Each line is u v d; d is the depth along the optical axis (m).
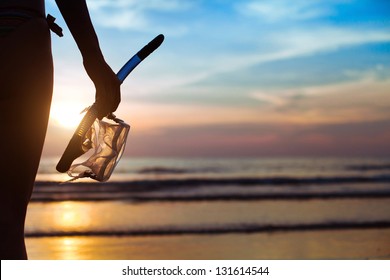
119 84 1.84
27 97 1.75
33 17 1.78
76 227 12.66
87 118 1.79
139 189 23.77
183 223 13.64
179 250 9.23
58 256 8.60
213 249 9.29
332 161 55.69
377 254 8.62
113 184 24.88
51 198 20.34
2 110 1.73
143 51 1.93
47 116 1.82
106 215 15.86
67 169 1.81
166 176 35.81
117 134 1.92
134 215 15.84
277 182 27.53
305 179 28.44
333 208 17.17
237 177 33.28
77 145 1.78
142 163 55.94
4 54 1.73
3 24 1.74
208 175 36.66
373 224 12.57
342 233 11.16
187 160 61.81
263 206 17.92
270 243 9.86
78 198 20.50
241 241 10.14
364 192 21.97
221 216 15.39
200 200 19.70
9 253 1.72
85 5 1.79
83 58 1.79
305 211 16.47
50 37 1.84
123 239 10.59
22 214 1.79
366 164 48.97
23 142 1.76
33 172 1.80
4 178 1.74
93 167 1.89
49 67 1.80
